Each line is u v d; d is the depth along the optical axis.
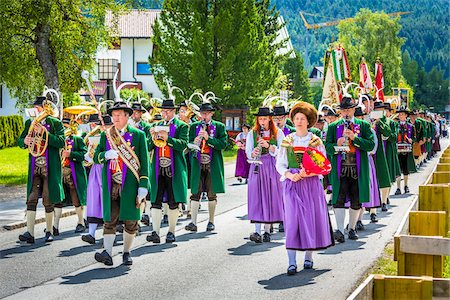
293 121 9.56
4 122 42.19
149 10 62.78
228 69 37.00
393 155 16.80
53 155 12.05
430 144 31.50
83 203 13.07
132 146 9.83
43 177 12.03
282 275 9.41
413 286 6.62
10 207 16.84
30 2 25.02
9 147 42.97
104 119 11.13
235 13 38.34
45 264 10.24
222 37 37.56
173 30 38.31
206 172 13.30
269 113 11.81
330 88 25.14
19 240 12.10
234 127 41.31
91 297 8.31
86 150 13.09
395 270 9.53
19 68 26.48
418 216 8.67
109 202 9.88
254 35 38.66
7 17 24.89
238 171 15.81
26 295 8.43
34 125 11.90
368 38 68.50
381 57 66.44
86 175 13.48
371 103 16.53
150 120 15.95
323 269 9.73
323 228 9.52
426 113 31.22
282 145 9.54
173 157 11.95
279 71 45.69
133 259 10.55
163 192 11.95
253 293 8.43
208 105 13.48
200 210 16.36
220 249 11.36
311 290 8.55
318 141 9.49
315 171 9.28
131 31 60.16
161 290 8.62
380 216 14.92
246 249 11.35
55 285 8.92
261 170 11.82
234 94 37.94
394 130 16.72
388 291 6.65
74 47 27.47
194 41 37.09
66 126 13.45
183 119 13.91
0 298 8.30
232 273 9.56
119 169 9.80
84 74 9.81
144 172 9.86
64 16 26.66
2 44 25.31
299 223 9.39
